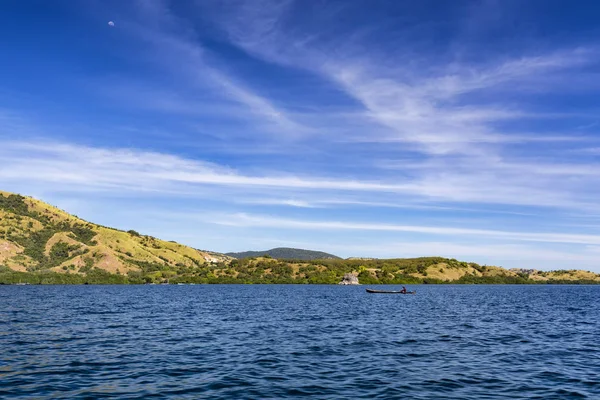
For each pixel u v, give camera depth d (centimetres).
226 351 3291
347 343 3728
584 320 5984
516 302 10800
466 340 3947
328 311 7412
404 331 4600
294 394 2123
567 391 2217
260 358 3019
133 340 3816
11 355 3025
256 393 2138
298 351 3312
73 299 10700
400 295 15325
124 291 17262
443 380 2423
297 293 16412
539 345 3691
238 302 10075
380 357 3080
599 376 2550
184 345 3566
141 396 2072
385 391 2191
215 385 2283
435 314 6894
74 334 4156
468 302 10694
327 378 2453
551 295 15950
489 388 2264
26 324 4931
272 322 5466
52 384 2266
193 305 8856
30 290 17200
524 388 2270
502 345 3669
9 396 2039
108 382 2327
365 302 10506
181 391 2164
